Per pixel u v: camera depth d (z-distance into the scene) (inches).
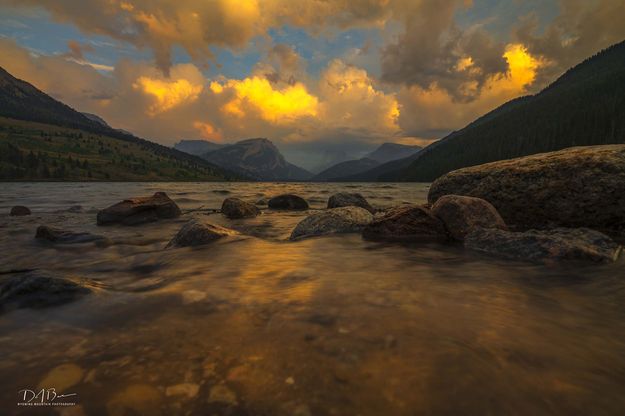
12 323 136.3
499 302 158.2
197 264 244.7
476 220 326.3
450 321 133.5
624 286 183.2
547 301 160.6
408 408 81.2
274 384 91.5
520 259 249.8
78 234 393.4
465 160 6801.2
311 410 81.1
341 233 375.6
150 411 81.6
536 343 115.9
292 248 297.9
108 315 143.6
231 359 104.7
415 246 304.8
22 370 100.6
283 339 117.4
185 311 146.5
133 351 111.2
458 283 189.2
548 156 381.4
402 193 1733.5
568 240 253.8
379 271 217.6
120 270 245.4
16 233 445.1
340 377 94.0
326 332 122.6
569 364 102.4
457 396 85.4
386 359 103.0
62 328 131.2
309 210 792.3
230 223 544.7
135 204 569.9
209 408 82.5
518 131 6973.4
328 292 171.0
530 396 86.0
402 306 150.3
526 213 370.6
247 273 214.4
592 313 146.3
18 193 1625.2
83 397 87.1
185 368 100.0
